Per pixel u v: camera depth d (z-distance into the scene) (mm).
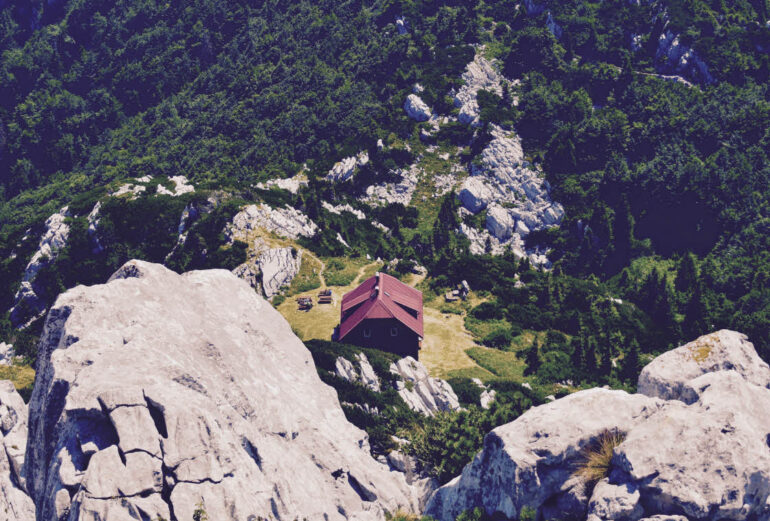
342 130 176125
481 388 77500
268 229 119250
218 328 33125
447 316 100312
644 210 154375
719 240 149750
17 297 120375
